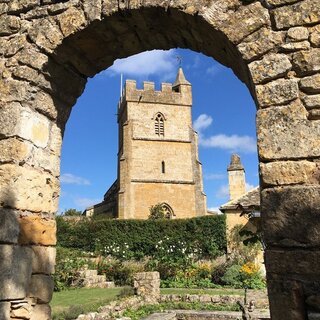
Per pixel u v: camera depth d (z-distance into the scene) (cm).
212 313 1314
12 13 470
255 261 2352
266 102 358
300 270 309
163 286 2077
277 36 369
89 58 490
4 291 378
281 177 337
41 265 430
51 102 474
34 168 441
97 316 1098
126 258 2784
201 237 2720
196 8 398
